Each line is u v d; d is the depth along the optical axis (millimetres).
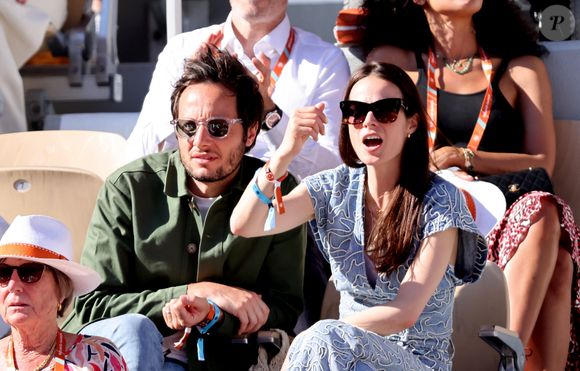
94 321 11023
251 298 11398
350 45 16141
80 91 19000
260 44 15172
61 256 9336
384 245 10297
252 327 11344
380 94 10234
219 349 11344
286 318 11742
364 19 15773
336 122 14961
